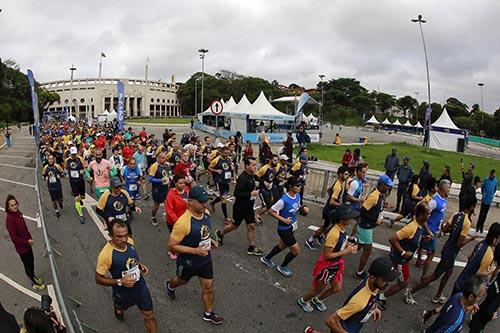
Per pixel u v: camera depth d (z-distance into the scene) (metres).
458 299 3.62
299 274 6.40
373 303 3.41
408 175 9.97
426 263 5.92
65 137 20.53
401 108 117.06
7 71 73.56
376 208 5.92
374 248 7.75
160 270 6.44
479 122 82.62
